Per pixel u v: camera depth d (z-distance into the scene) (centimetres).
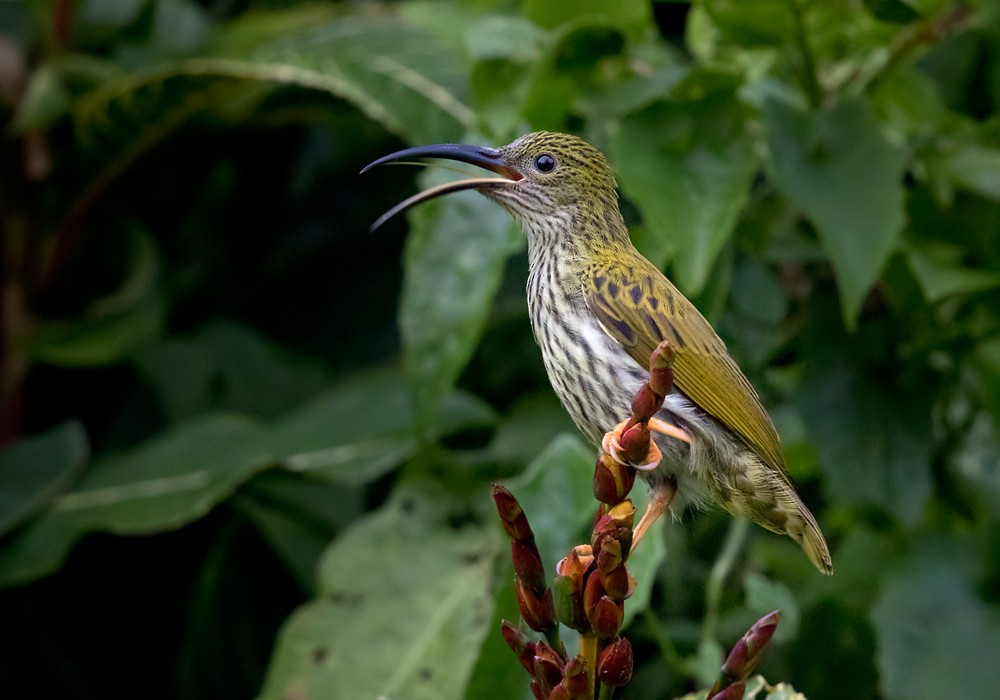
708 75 901
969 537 986
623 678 590
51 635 1197
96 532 1203
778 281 1035
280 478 1145
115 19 1244
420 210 970
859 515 1010
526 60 974
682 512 844
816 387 988
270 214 1328
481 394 1181
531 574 612
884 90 1013
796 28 950
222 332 1250
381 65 1108
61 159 1205
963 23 991
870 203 891
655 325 832
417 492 1035
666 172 900
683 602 1054
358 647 978
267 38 1201
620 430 730
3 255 1217
